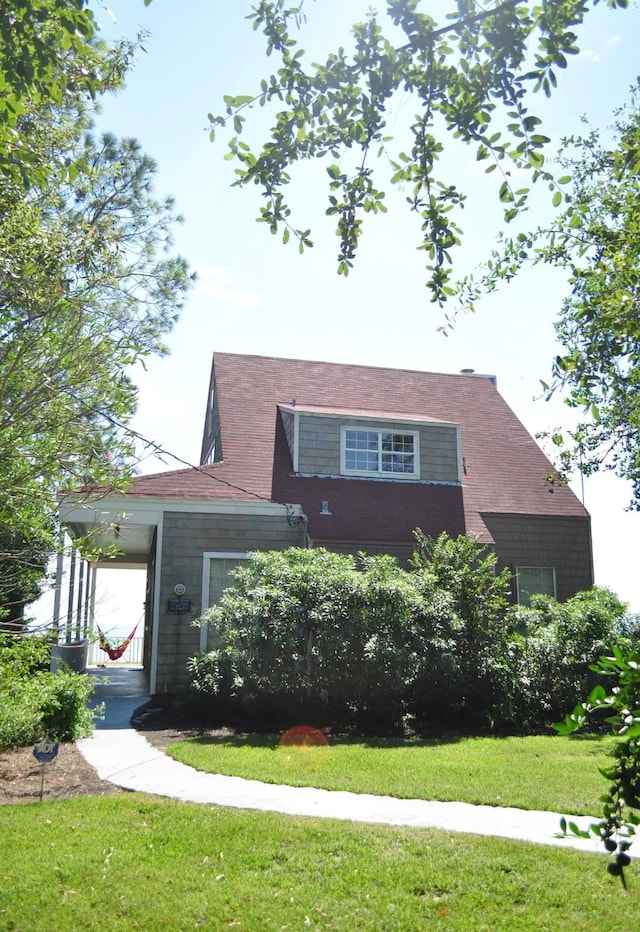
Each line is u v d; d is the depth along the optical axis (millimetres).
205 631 15367
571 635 13609
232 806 7277
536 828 6664
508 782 8234
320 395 21359
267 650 12523
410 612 12656
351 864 5812
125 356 7438
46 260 6906
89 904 5113
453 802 7484
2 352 6984
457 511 18422
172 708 13805
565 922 4926
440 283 4512
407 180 4320
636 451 8273
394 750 10227
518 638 13266
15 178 4750
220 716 12750
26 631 8648
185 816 6902
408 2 3730
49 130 7695
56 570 11180
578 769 8922
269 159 4195
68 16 3904
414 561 14414
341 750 10180
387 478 18562
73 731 10648
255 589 13070
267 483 17359
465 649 13102
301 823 6703
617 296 4996
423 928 4832
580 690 13195
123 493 8172
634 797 2521
